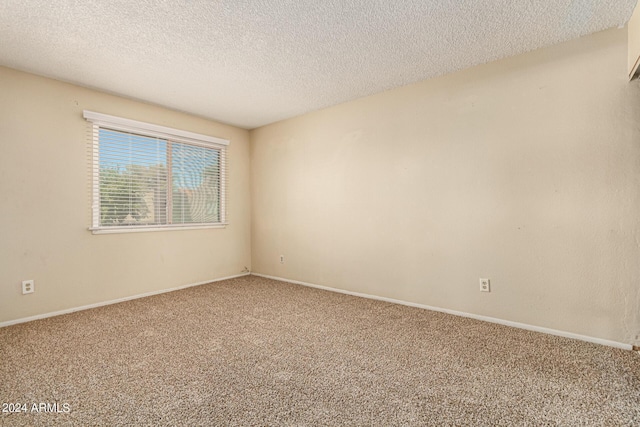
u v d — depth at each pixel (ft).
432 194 9.87
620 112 7.07
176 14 6.50
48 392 5.38
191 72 9.27
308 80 9.96
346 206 12.09
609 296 7.21
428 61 8.73
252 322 8.90
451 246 9.52
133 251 11.46
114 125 10.90
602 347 7.08
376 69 9.19
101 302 10.60
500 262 8.65
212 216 14.28
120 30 7.06
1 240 8.67
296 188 13.80
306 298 11.44
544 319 8.02
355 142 11.76
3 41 7.45
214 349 7.11
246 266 15.69
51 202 9.55
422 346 7.22
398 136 10.62
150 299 11.32
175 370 6.15
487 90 8.81
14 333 8.08
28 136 9.12
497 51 8.18
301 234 13.66
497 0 6.18
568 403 5.02
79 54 8.13
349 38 7.54
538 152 8.05
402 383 5.65
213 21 6.77
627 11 6.54
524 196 8.26
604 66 7.22
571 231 7.63
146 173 11.92
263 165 15.20
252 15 6.59
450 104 9.48
